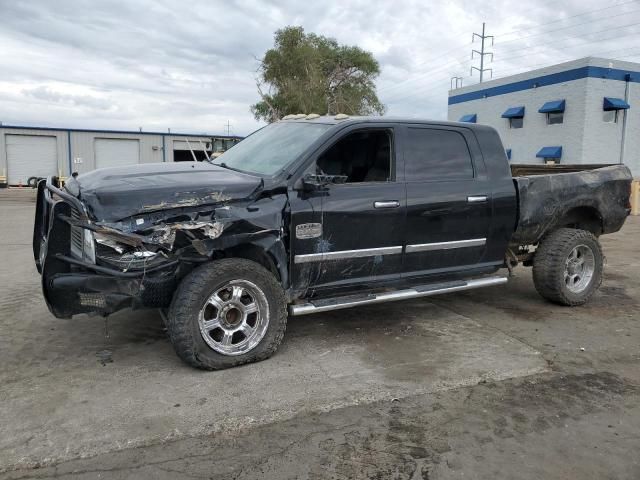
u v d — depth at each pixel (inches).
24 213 665.0
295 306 182.5
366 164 195.6
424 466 120.0
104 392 151.8
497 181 218.8
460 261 216.5
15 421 135.4
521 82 1170.0
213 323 164.9
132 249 155.1
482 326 216.1
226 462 120.2
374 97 1740.9
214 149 489.1
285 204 174.2
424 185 201.3
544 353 187.9
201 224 159.2
